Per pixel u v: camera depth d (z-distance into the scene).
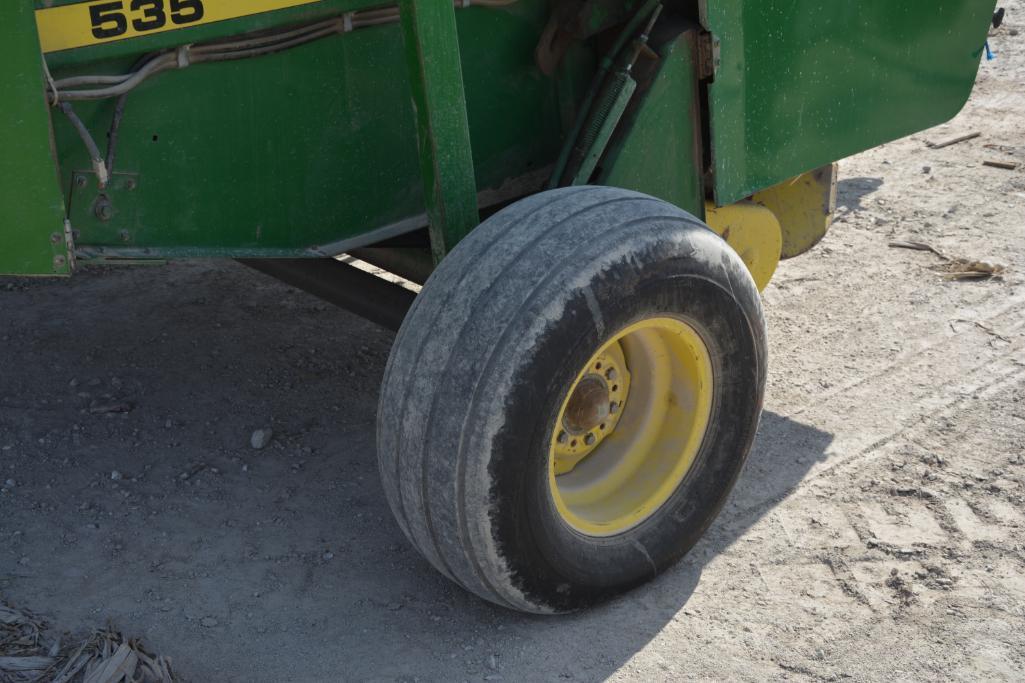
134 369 4.45
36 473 3.77
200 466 3.85
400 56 3.23
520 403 2.66
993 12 4.26
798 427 4.09
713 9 3.42
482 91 3.44
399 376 2.78
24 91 2.51
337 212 3.27
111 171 2.82
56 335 4.68
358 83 3.17
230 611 3.16
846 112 3.96
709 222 3.88
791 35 3.66
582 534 3.04
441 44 2.85
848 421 4.12
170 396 4.27
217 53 2.88
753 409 3.28
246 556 3.40
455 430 2.66
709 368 3.14
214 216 3.04
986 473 3.79
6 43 2.46
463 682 2.90
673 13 3.58
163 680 2.84
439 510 2.75
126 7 2.69
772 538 3.48
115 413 4.14
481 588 2.88
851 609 3.17
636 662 2.97
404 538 3.50
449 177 2.97
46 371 4.40
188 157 2.94
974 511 3.59
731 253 3.06
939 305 4.96
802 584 3.28
